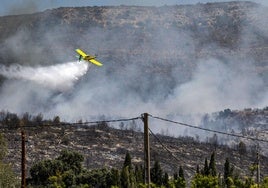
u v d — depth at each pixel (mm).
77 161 165375
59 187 76812
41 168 154125
